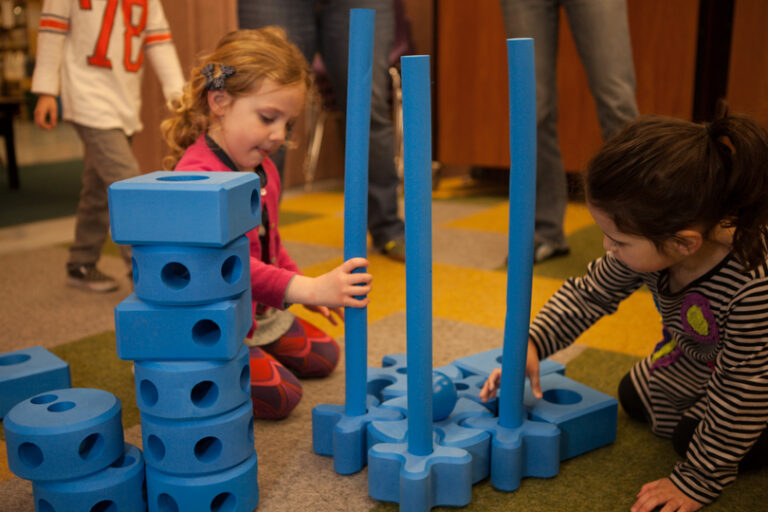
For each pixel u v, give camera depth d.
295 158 3.11
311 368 1.21
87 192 1.72
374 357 1.30
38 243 2.27
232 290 0.74
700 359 0.92
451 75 2.97
